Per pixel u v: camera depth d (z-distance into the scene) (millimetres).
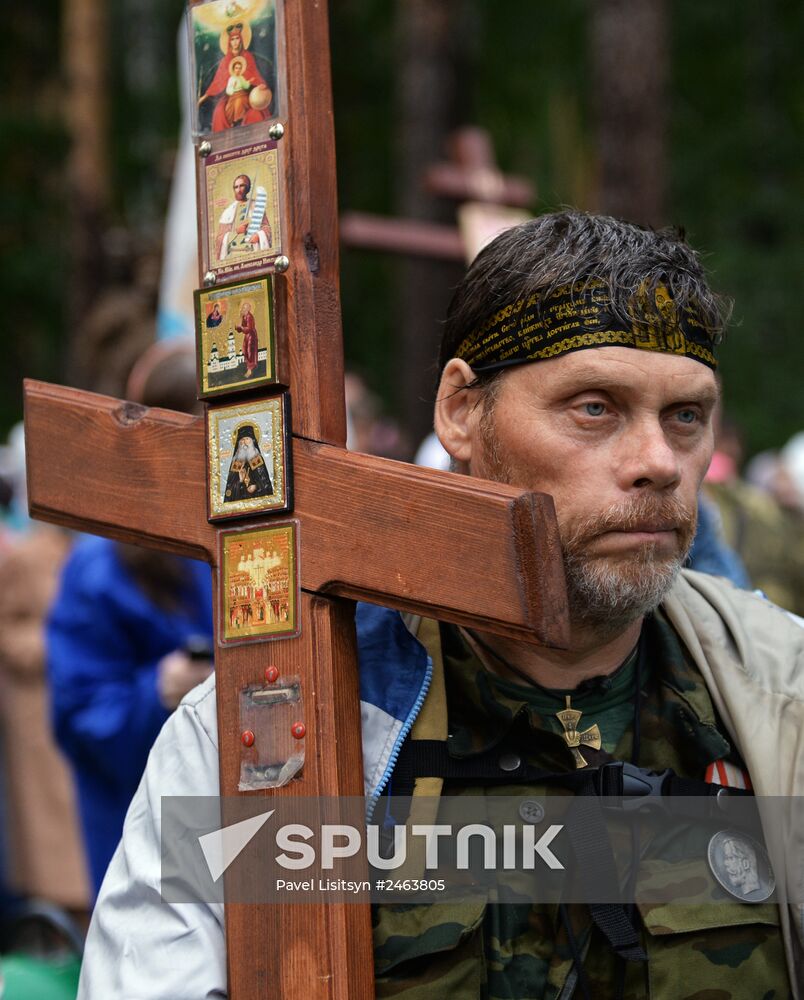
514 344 1784
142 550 3445
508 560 1573
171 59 18047
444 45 12273
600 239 1783
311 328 1732
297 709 1704
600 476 1731
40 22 17953
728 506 5082
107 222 13391
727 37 19359
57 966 2971
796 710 1865
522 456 1771
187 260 4195
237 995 1700
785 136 19266
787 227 18625
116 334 5445
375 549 1664
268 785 1704
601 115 10383
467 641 1912
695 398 1755
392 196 19078
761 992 1788
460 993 1748
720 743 1848
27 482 1943
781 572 5027
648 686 1927
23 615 5543
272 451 1734
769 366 16562
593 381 1720
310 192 1742
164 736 1881
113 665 3449
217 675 1764
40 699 5512
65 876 5430
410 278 11672
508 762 1841
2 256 17031
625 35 10258
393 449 6219
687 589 2010
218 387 1767
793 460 8570
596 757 1858
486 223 6215
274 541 1734
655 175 10320
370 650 1872
